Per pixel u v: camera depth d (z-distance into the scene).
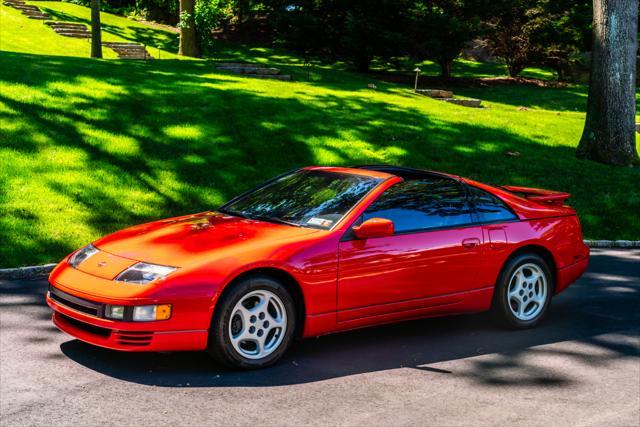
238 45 36.81
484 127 16.27
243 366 4.79
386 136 14.29
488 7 29.69
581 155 15.16
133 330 4.48
